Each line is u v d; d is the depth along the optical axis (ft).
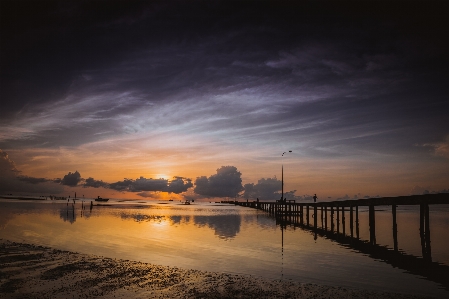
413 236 94.99
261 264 51.85
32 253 53.62
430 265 53.31
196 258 56.39
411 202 63.82
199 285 37.68
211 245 71.56
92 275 41.01
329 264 52.75
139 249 65.31
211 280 40.01
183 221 145.48
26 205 297.33
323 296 34.32
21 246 60.03
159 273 42.86
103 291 34.88
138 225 121.08
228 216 190.80
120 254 59.36
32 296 32.94
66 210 219.82
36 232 89.97
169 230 103.76
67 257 51.21
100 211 226.17
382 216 207.41
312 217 203.10
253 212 252.21
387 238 90.58
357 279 43.45
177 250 64.64
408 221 158.20
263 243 75.51
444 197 55.57
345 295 34.86
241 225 126.00
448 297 35.96
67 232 91.86
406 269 49.90
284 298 33.50
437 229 115.96
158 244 72.38
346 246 73.20
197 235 90.27
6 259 48.67
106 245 69.72
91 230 99.09
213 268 48.44
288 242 77.92
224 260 54.70
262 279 41.39
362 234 101.55
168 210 281.95
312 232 104.99
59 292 34.30
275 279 42.32
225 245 71.61
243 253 61.67
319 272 47.06
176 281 39.22
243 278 41.42
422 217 61.16
